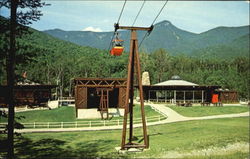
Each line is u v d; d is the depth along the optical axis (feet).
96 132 91.09
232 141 66.03
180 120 111.14
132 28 58.23
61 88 292.61
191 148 59.52
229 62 566.36
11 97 48.14
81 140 76.43
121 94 146.41
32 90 161.27
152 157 52.08
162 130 90.38
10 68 47.78
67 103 177.27
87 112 136.05
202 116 125.39
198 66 537.65
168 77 374.43
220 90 193.67
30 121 120.88
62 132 92.02
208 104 165.89
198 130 85.25
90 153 58.85
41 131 91.35
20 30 51.13
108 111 140.56
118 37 57.88
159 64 385.29
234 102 195.11
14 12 47.93
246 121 106.52
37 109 149.79
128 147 59.57
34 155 57.36
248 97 260.83
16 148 65.82
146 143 60.90
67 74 314.96
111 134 86.17
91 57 452.35
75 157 54.95
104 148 64.34
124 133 59.57
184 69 506.07
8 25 48.88
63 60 366.22
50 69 303.27
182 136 76.54
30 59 51.60
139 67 59.36
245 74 351.05
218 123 101.24
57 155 56.95
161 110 138.92
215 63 553.64
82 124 103.55
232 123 100.68
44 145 69.51
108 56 502.38
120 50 56.85
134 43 58.90
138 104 166.20
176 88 174.40
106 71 380.17
